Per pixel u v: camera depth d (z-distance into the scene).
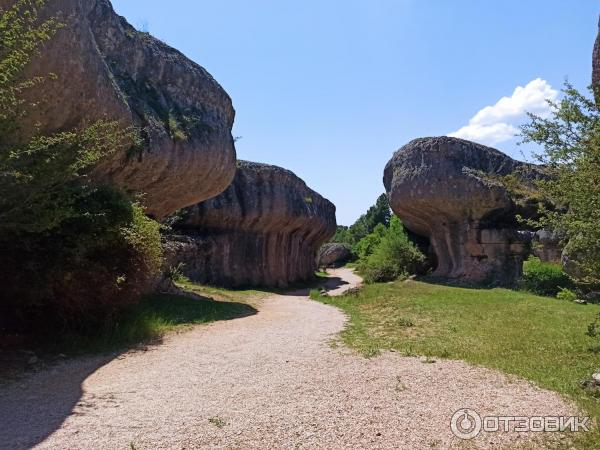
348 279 44.06
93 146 8.75
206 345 9.34
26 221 6.93
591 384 6.15
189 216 26.41
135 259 10.02
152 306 13.07
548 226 7.91
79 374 7.08
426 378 6.56
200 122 16.67
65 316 9.45
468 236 24.34
